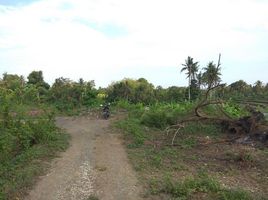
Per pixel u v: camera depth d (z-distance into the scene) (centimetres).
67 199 962
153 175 1178
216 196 958
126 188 1045
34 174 1166
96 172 1215
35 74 6938
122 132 2117
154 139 1873
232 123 1947
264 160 1412
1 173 1137
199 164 1348
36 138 1689
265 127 1794
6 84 5553
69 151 1560
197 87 6438
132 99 5881
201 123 2170
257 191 1044
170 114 2338
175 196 971
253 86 9200
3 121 1720
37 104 3997
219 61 1834
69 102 4206
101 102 4400
